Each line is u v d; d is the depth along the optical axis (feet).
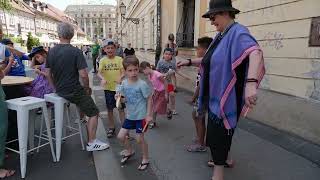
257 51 8.48
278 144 15.47
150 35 59.52
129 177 12.26
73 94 13.88
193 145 14.97
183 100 27.73
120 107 13.34
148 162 13.26
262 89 19.31
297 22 16.38
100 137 17.24
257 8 19.72
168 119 20.85
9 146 14.66
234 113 9.19
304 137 15.65
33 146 14.82
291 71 16.92
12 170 12.73
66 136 16.34
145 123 12.93
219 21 9.62
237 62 8.67
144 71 18.39
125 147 14.56
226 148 9.82
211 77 9.49
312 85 15.49
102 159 14.06
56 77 13.88
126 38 119.14
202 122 14.28
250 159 13.70
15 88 15.07
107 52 16.93
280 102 17.37
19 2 151.02
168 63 21.47
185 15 37.63
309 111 15.31
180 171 12.71
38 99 13.43
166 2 44.01
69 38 14.05
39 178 12.28
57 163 13.74
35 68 17.75
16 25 138.62
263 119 18.85
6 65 16.96
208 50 10.36
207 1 28.12
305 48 15.88
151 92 12.99
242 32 8.84
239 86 9.21
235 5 22.38
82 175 12.60
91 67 75.10
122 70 16.98
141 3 71.56
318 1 14.97
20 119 12.17
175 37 38.29
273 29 18.28
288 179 11.82
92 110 14.69
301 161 13.46
